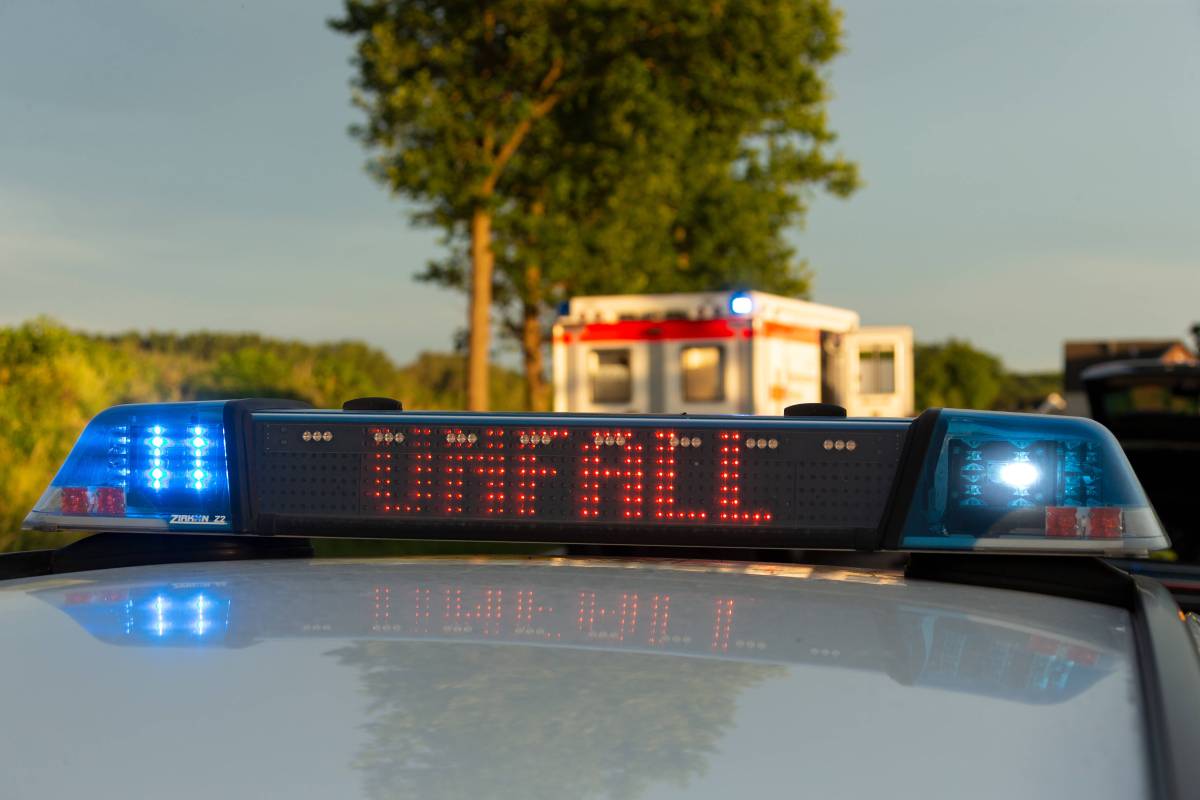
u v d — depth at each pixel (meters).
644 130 26.12
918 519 1.54
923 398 88.50
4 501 10.32
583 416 1.73
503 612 1.23
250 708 0.92
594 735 0.86
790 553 2.08
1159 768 0.80
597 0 23.69
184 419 1.77
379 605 1.27
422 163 23.17
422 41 24.08
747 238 33.66
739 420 1.67
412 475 1.73
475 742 0.85
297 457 1.75
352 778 0.79
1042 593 1.47
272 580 1.42
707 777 0.79
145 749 0.85
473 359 24.61
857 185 35.94
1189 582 2.43
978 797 0.76
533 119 25.11
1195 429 9.55
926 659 1.06
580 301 15.44
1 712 0.93
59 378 14.25
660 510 1.69
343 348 26.91
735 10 26.97
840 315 16.56
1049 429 1.55
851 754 0.83
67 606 1.28
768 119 34.03
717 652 1.07
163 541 1.79
